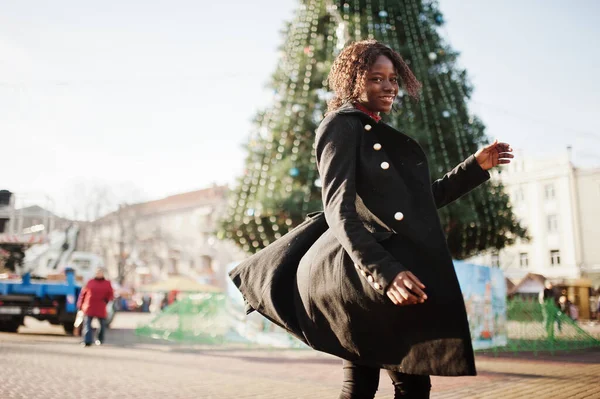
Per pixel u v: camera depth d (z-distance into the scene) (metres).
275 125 13.80
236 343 11.67
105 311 11.18
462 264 10.10
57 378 6.06
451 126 13.92
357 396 1.76
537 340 11.38
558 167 41.31
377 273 1.36
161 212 62.81
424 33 14.36
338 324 1.55
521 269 41.81
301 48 14.02
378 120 1.81
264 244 14.21
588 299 31.84
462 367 1.38
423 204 1.54
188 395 5.09
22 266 14.22
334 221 1.47
